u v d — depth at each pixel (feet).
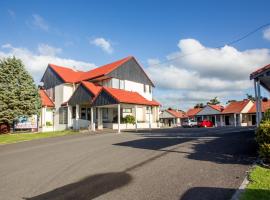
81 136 74.95
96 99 101.14
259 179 22.86
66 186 25.46
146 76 136.67
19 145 61.93
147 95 136.05
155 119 126.21
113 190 23.25
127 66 125.80
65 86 125.49
